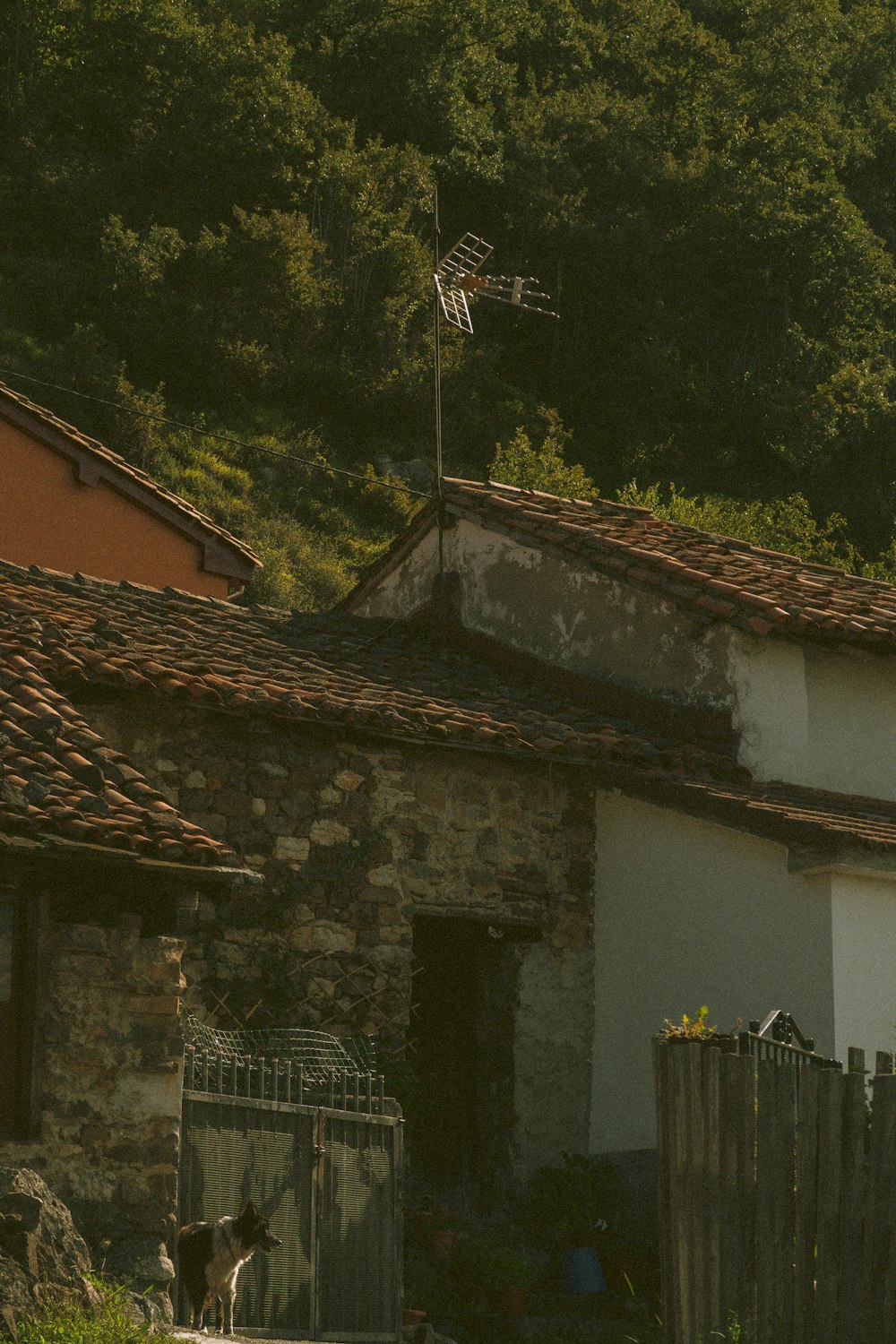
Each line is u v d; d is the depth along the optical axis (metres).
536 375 59.06
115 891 8.55
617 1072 12.75
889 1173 6.81
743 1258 7.37
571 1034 12.90
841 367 61.94
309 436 47.94
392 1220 9.78
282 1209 9.00
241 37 57.66
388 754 12.27
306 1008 11.45
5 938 8.26
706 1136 7.73
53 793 8.62
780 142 67.94
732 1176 7.52
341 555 42.66
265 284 50.94
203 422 46.44
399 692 12.92
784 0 76.50
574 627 14.75
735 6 78.50
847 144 70.56
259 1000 11.27
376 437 50.62
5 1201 7.11
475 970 13.14
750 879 12.20
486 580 15.64
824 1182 7.06
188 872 8.48
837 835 11.40
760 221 62.91
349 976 11.72
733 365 62.22
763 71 72.88
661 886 12.78
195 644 12.92
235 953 11.25
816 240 63.84
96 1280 7.34
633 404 59.41
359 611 17.62
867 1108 7.67
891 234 70.88
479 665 15.24
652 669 14.05
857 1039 11.62
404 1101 11.35
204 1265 8.07
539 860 12.95
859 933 11.84
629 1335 10.45
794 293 64.56
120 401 42.94
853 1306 6.85
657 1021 12.57
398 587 16.95
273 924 11.44
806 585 14.32
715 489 57.59
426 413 51.75
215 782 11.46
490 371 56.19
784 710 13.49
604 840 13.26
